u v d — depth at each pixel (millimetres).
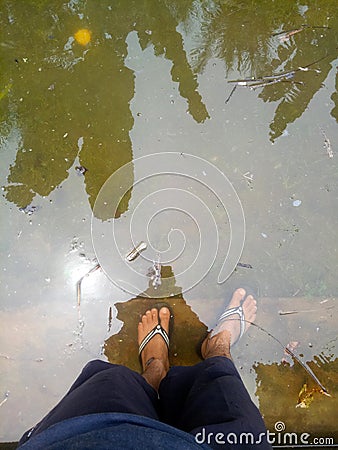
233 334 1291
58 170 1380
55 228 1354
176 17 1447
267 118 1412
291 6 1452
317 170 1388
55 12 1449
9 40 1436
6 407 1264
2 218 1352
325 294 1333
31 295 1324
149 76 1428
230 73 1432
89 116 1407
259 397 1272
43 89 1417
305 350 1305
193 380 1073
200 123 1407
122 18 1448
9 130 1393
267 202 1374
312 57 1441
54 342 1306
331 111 1415
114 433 669
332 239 1355
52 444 683
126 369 1015
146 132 1401
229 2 1452
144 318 1316
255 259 1350
